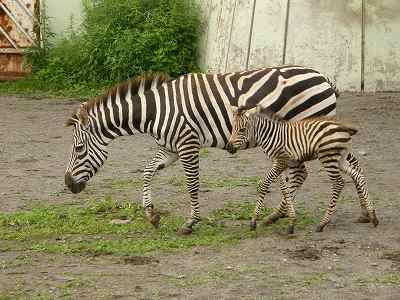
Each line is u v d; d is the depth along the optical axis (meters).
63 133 12.20
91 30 16.50
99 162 7.35
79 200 8.46
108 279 6.02
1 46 17.20
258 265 6.28
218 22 15.98
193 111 7.09
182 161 7.16
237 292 5.71
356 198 8.30
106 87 16.12
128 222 7.57
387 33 14.93
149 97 7.20
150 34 15.98
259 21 15.21
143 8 16.69
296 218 7.54
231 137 6.93
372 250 6.60
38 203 8.35
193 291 5.74
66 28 17.22
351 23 14.92
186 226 7.14
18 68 17.33
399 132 11.58
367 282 5.89
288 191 7.04
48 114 13.80
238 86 7.16
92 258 6.54
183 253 6.62
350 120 12.42
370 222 7.37
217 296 5.64
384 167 9.69
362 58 14.90
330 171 6.93
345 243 6.79
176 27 16.23
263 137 6.99
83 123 7.23
